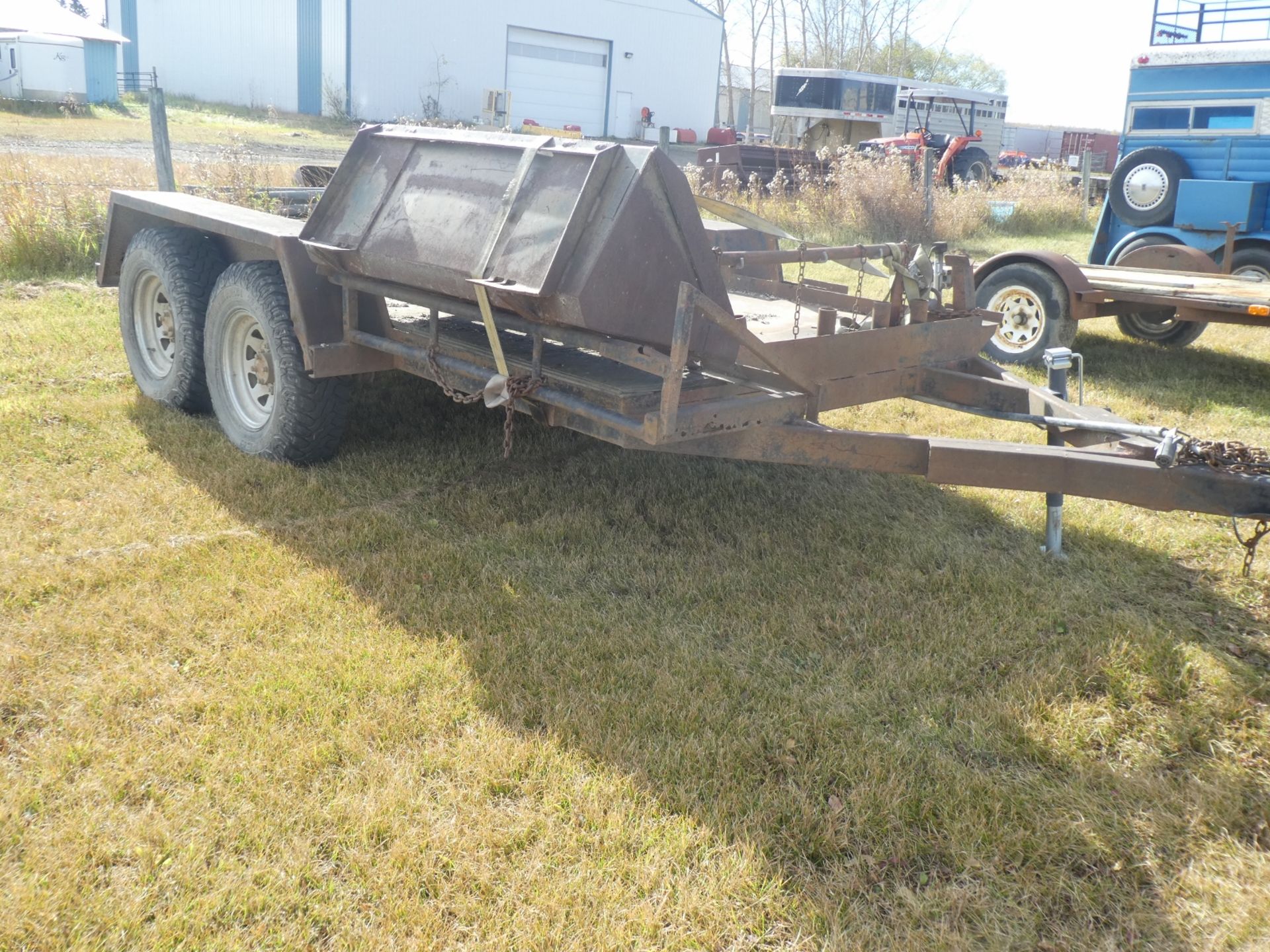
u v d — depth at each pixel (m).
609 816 2.55
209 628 3.32
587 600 3.67
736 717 3.01
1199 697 3.25
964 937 2.27
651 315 3.23
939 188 16.64
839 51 50.81
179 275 5.00
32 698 2.91
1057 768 2.89
